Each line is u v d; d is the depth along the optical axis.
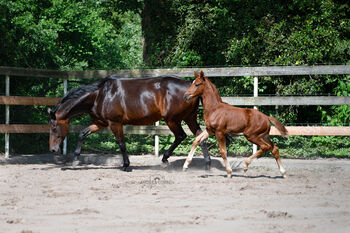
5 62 13.77
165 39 16.38
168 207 5.83
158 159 11.13
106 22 27.80
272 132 10.90
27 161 11.37
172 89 9.75
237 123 8.55
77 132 12.58
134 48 27.34
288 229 4.69
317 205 5.96
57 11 20.41
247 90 14.45
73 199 6.45
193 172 9.76
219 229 4.70
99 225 4.88
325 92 14.66
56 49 17.78
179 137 10.06
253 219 5.14
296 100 10.92
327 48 13.83
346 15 15.38
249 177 8.89
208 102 8.87
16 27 14.47
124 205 5.98
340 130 10.59
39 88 14.32
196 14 15.59
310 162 10.45
